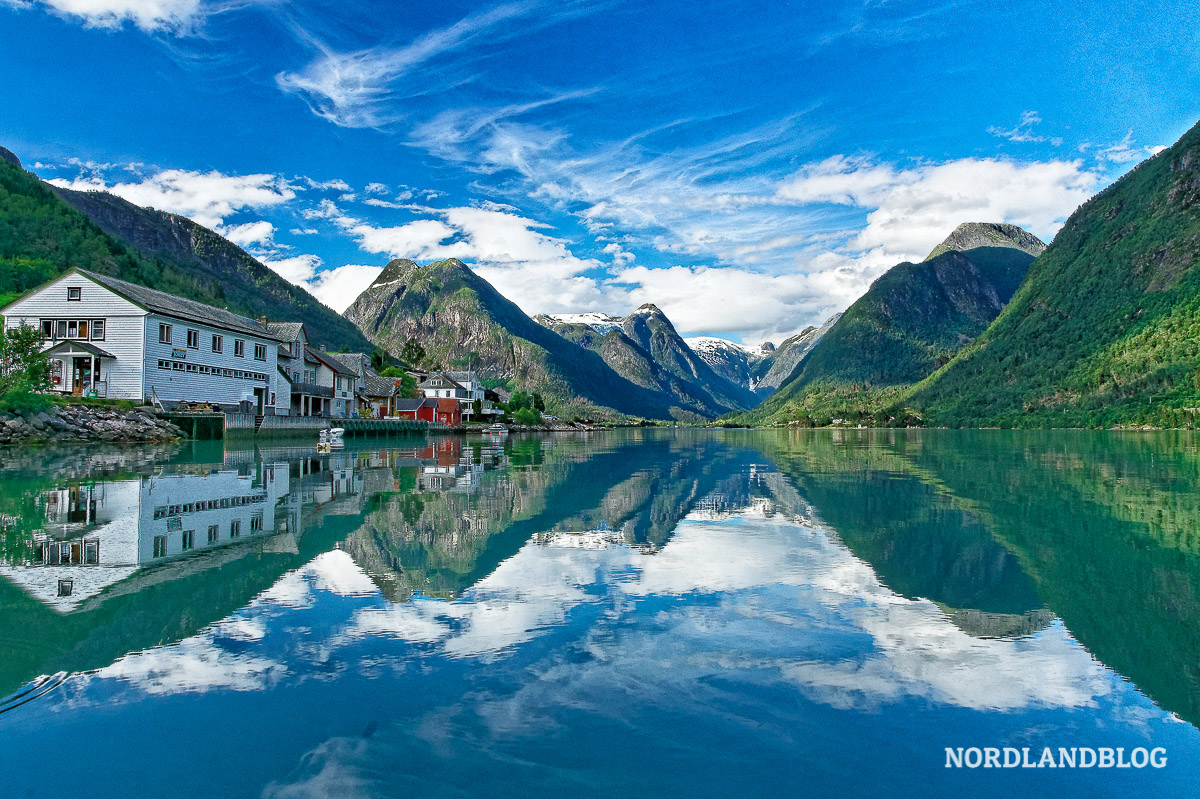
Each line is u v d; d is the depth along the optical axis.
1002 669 7.88
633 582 11.56
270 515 17.83
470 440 86.19
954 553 14.07
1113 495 24.06
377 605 9.98
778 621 9.49
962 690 7.30
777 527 17.38
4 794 5.23
